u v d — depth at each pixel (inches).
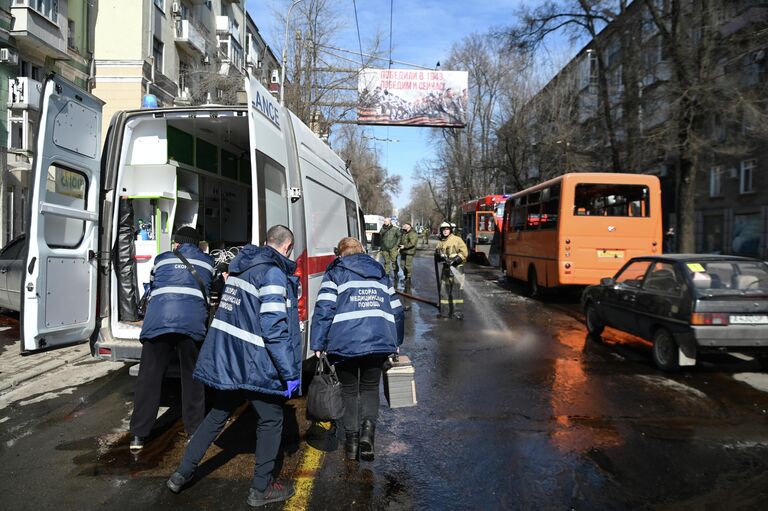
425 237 2065.7
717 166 862.5
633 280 302.4
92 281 219.1
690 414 202.5
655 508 135.3
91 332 219.6
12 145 644.1
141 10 825.5
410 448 171.8
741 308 240.8
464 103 1037.8
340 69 868.0
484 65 1576.0
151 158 235.9
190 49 1001.5
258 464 135.6
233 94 767.7
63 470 154.0
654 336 271.4
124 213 214.8
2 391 227.3
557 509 134.7
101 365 270.8
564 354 300.8
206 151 279.0
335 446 174.1
